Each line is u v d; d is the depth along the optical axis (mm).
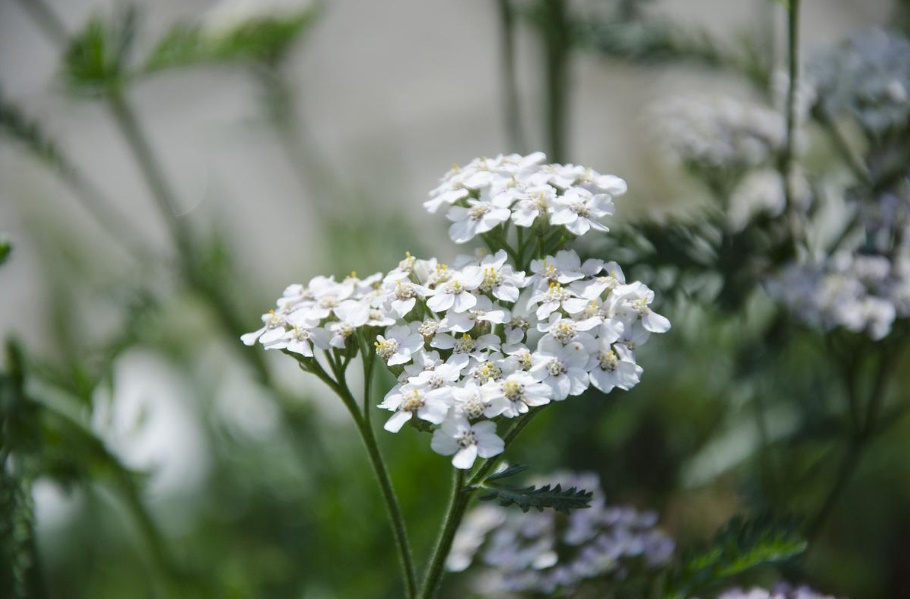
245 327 294
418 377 190
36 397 243
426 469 277
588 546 229
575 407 259
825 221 268
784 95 250
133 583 316
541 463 265
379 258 325
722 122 259
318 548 300
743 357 253
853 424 243
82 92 272
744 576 247
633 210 352
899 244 235
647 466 270
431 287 197
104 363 257
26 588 235
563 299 192
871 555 296
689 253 232
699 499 283
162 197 281
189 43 273
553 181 201
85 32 264
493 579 238
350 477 287
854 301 232
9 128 263
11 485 230
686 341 268
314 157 372
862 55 244
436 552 195
